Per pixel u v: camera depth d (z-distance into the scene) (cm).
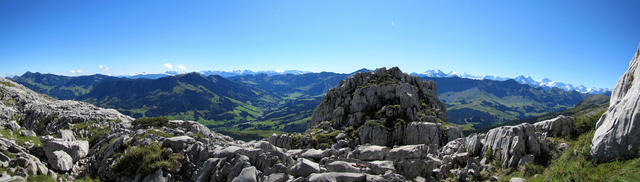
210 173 3594
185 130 6362
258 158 3719
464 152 4147
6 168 3275
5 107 7681
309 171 3331
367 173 3419
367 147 4312
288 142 7369
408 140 6581
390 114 7762
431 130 6378
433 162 3741
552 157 3275
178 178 3641
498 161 3556
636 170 2372
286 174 3341
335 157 3972
